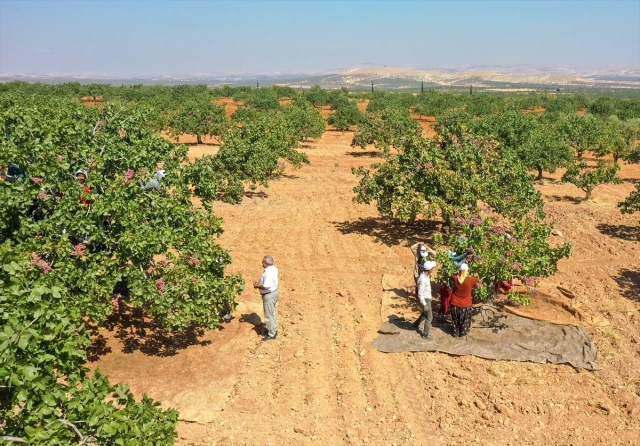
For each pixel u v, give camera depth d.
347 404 7.65
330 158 31.30
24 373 3.95
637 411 7.41
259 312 10.38
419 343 9.14
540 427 7.20
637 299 11.03
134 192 8.72
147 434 4.56
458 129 14.48
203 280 8.29
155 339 9.17
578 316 10.03
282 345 9.20
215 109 36.53
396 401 7.73
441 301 9.98
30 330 4.09
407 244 14.57
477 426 7.21
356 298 11.12
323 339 9.44
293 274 12.45
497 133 24.16
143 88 80.06
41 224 7.64
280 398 7.77
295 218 17.19
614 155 28.34
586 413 7.47
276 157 21.42
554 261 9.59
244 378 8.22
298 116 38.56
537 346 9.00
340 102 74.19
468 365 8.55
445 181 13.14
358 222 16.81
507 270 9.17
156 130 35.94
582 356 8.73
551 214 18.00
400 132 31.58
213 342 9.18
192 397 7.65
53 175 8.05
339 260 13.38
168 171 10.17
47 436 3.89
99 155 9.02
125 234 7.77
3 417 4.32
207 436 6.98
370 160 30.62
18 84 67.44
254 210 17.98
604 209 18.67
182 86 83.50
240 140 18.77
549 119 38.84
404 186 14.24
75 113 10.27
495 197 12.84
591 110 60.59
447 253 9.45
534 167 23.88
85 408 4.38
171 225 8.86
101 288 7.64
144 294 7.79
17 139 8.45
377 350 9.05
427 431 7.13
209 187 10.49
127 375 8.09
